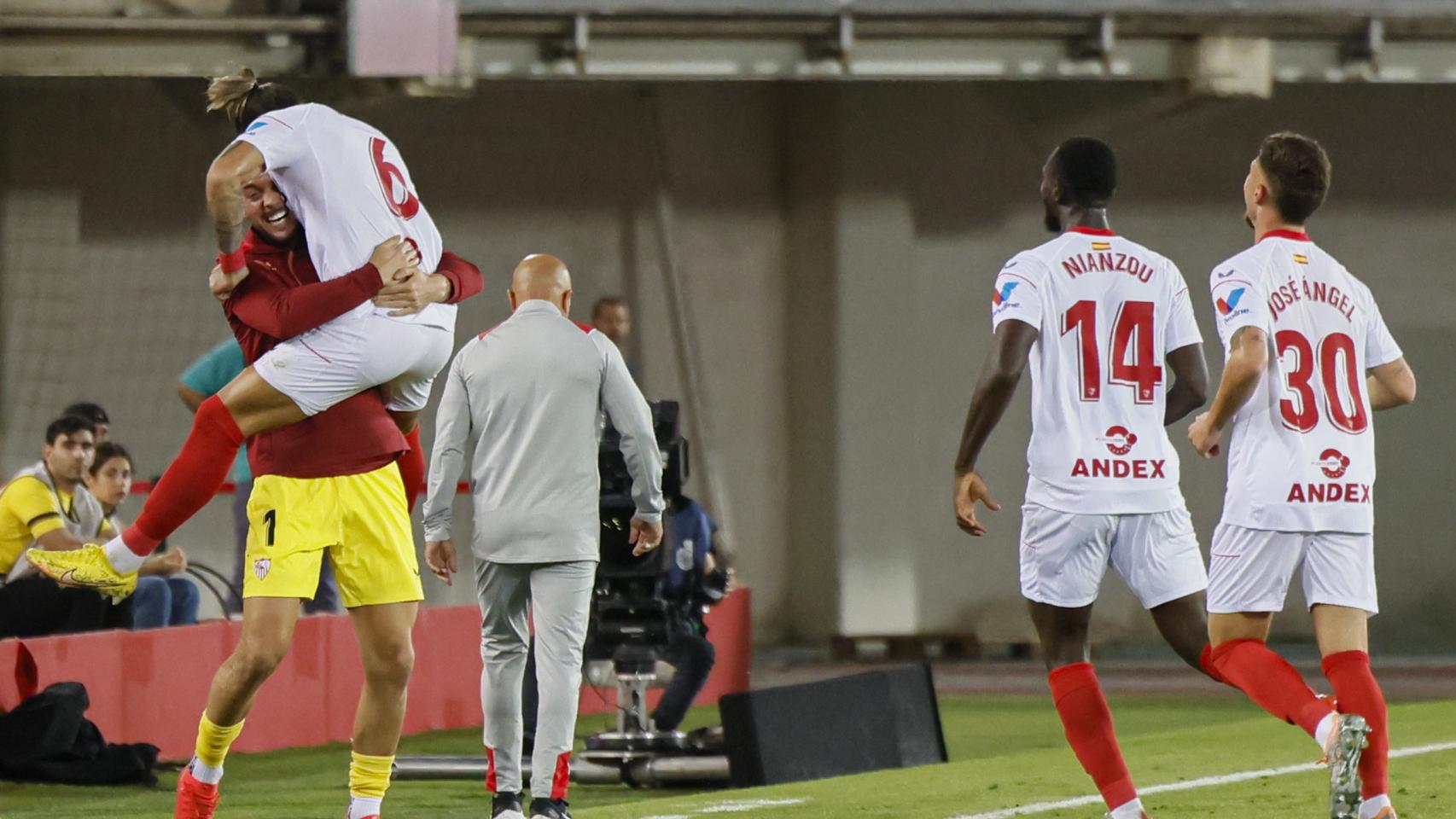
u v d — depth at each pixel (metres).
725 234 51.38
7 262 47.50
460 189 49.78
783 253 51.78
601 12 42.25
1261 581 17.80
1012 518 50.16
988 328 50.34
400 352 16.80
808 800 22.88
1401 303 51.22
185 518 16.75
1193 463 50.28
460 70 42.38
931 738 27.48
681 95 51.09
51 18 39.81
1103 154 18.08
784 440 51.50
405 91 42.28
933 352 50.19
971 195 50.09
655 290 50.88
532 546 19.98
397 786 25.83
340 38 41.50
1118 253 17.88
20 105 47.59
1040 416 17.64
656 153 50.81
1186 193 50.62
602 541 25.61
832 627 50.06
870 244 50.06
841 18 43.25
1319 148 18.34
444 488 20.70
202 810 17.25
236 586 34.28
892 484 50.00
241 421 16.55
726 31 43.19
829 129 50.34
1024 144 49.91
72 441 29.09
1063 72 44.97
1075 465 17.48
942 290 50.19
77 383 47.72
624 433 20.73
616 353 20.77
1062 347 17.59
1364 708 17.16
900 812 21.77
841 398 50.00
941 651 50.09
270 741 29.73
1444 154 51.38
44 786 25.11
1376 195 51.19
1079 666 17.64
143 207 48.25
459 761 26.47
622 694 26.69
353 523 16.86
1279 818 20.94
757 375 51.44
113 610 29.12
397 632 17.08
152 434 48.00
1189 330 18.06
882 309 50.06
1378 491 51.12
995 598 50.12
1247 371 17.39
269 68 41.62
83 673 26.81
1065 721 17.53
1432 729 30.48
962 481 17.84
